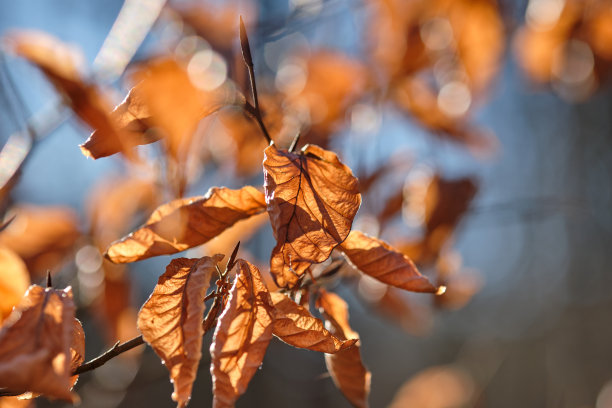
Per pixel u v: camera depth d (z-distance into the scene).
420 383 1.60
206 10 0.70
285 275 0.46
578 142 2.99
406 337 3.14
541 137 3.04
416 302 0.80
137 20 0.64
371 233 0.72
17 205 0.68
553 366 2.76
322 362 1.51
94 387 1.04
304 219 0.46
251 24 0.77
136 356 0.89
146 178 0.64
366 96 0.78
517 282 3.34
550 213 0.92
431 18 0.78
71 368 0.47
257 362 0.45
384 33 0.80
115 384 1.04
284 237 0.46
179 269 0.47
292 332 0.46
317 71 0.77
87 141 0.51
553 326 2.93
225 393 0.44
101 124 0.51
